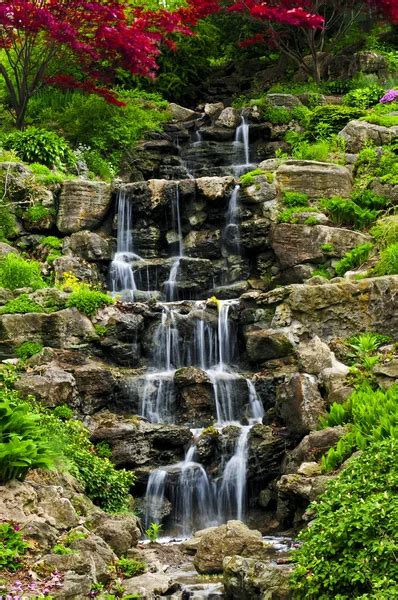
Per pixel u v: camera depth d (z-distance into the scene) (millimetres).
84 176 19391
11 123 21297
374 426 10617
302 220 16578
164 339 14727
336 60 24984
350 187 17844
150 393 13570
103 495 10875
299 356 13352
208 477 12430
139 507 11969
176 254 17688
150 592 8289
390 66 24016
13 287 15344
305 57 25062
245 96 24500
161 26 22219
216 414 13570
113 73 21922
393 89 21734
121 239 17766
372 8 24297
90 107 21625
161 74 25312
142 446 12336
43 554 8109
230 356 14898
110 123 21500
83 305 14375
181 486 12242
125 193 17938
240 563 8484
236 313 14992
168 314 14891
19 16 19281
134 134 21438
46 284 15961
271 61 26672
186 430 12672
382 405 11039
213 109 22922
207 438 12586
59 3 19938
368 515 7367
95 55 20203
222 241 17422
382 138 19047
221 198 17500
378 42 25578
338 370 12602
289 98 22125
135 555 9578
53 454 9891
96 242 16953
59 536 8625
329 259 16156
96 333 14211
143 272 17031
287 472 11516
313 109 21766
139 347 14680
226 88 26125
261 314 14758
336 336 14117
